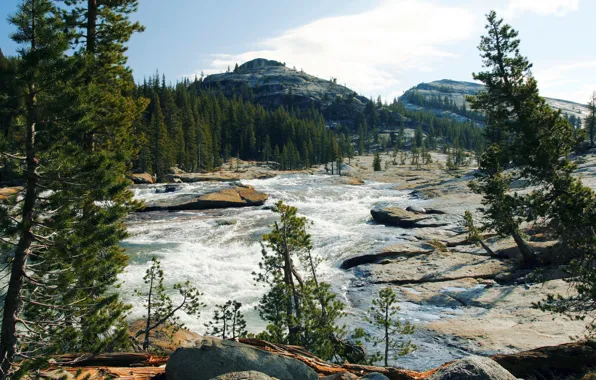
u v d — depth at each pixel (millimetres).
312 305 14648
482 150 130000
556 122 19219
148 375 8203
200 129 96500
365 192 63906
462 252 28984
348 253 30625
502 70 22281
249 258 30875
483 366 7027
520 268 24125
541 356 10297
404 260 28031
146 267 27641
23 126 8852
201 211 48312
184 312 20547
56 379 7816
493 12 22031
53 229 9422
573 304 12289
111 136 15945
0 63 8469
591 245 12703
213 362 7355
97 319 10570
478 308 19203
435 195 54656
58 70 8539
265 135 130875
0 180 8844
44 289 10242
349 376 7848
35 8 8656
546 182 19547
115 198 12516
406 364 14430
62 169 9281
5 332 8844
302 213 47219
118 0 16328
